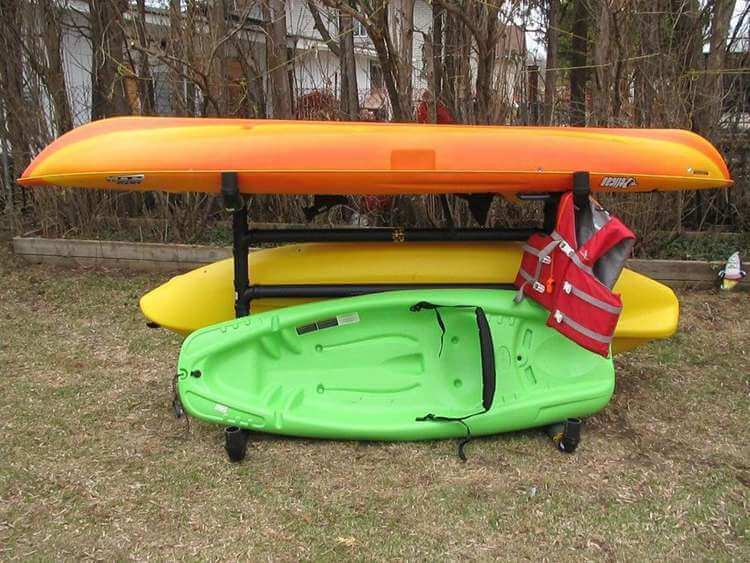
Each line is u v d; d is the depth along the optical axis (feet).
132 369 13.23
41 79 21.98
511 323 10.19
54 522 8.40
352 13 15.92
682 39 20.07
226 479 9.29
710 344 14.66
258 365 10.19
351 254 11.05
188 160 9.54
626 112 19.92
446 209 11.63
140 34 21.27
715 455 10.07
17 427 10.75
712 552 7.92
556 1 20.72
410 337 10.43
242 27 19.80
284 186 9.84
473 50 18.94
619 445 10.30
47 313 16.61
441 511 8.60
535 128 10.32
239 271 10.53
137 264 20.49
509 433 10.46
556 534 8.20
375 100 20.86
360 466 9.57
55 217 22.21
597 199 19.48
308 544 8.00
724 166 10.88
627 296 11.22
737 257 18.07
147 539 8.10
